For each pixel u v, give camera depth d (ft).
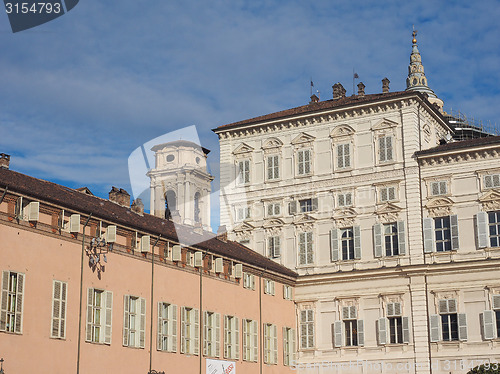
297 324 236.84
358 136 237.04
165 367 172.04
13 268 134.92
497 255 212.64
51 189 159.02
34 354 136.67
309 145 244.22
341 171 237.66
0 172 148.66
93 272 155.12
